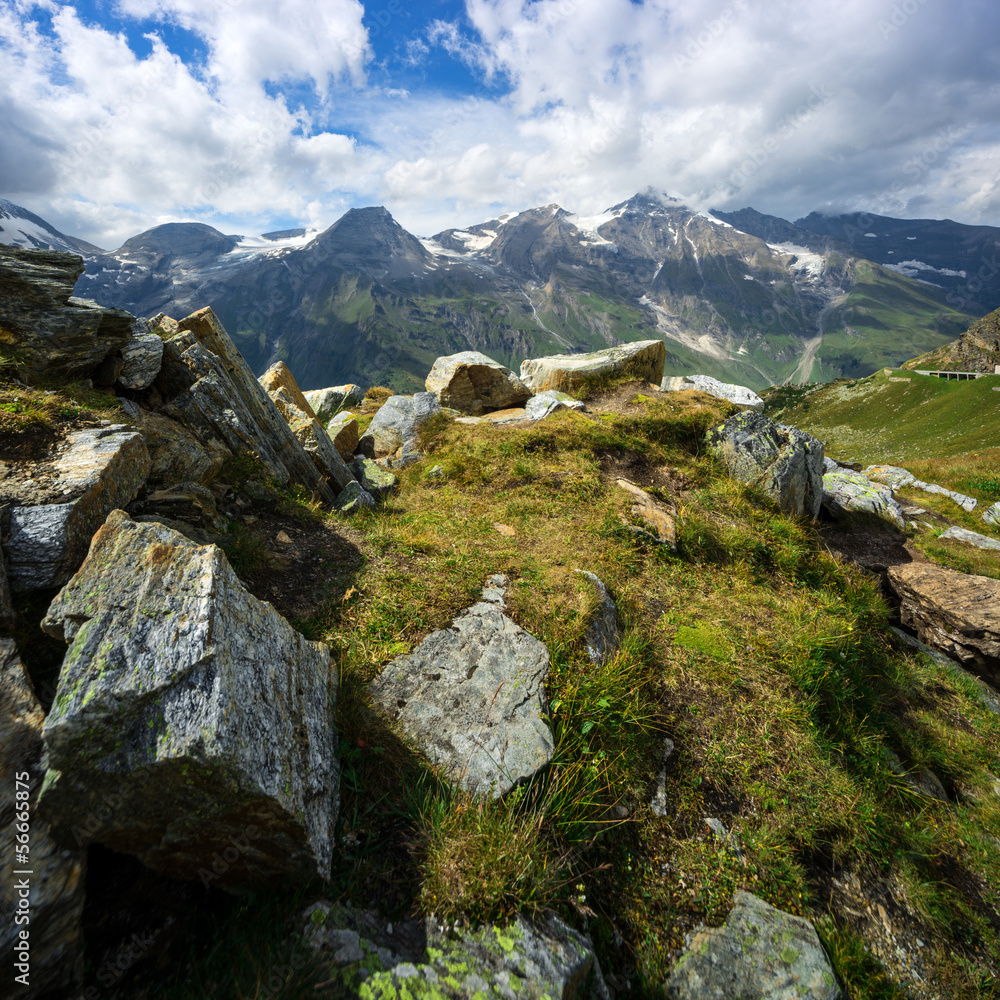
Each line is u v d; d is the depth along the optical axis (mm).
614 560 8773
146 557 3959
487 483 12070
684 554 9773
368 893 3574
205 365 9438
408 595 6684
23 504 4758
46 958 2596
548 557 8406
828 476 17688
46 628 3559
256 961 2990
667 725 5797
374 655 5609
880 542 15266
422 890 3605
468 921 3451
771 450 13961
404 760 4551
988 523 18984
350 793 4227
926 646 10492
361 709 4898
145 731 3047
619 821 4500
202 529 6781
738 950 3979
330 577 7027
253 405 10227
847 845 5035
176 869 3273
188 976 2965
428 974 3074
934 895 4953
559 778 4637
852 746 6418
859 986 4113
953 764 7105
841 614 9289
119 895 3191
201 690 3281
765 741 5852
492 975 3133
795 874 4656
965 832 5867
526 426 15492
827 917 4508
